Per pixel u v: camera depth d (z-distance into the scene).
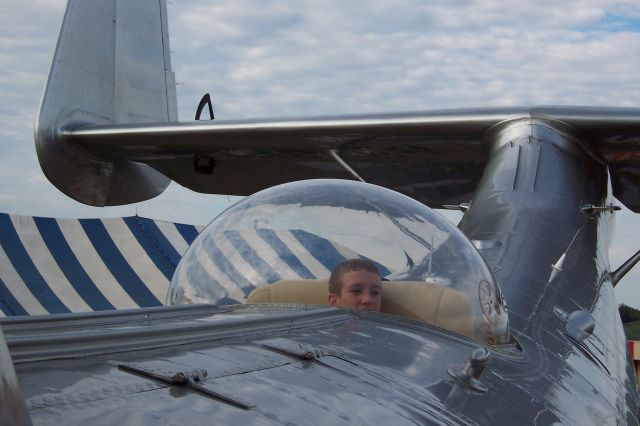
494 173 6.02
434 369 2.21
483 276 3.09
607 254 5.88
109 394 1.32
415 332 2.52
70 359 1.47
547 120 6.48
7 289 12.08
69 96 9.83
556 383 3.03
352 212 2.98
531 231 5.04
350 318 2.48
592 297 4.67
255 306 2.54
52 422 1.16
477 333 2.93
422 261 2.94
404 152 7.70
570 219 5.48
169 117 11.75
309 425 1.48
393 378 2.00
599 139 6.54
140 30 11.29
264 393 1.54
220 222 3.08
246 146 8.11
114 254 13.22
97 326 1.87
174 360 1.58
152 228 13.73
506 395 2.41
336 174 8.62
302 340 2.05
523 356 3.14
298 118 7.63
